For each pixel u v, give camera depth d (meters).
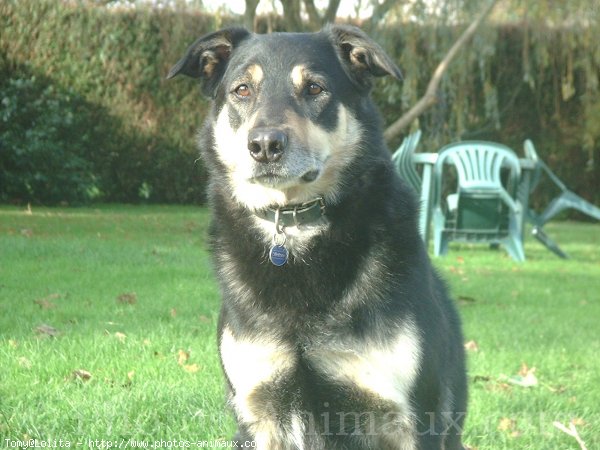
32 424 1.85
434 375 1.61
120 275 3.13
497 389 2.11
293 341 1.62
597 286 3.52
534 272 3.87
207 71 1.79
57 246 3.71
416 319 1.61
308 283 1.62
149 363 2.14
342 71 1.72
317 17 5.23
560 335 2.54
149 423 1.89
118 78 6.38
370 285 1.61
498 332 2.53
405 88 5.74
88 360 2.16
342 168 1.67
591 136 6.67
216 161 1.72
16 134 5.99
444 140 6.59
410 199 1.69
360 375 1.61
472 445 1.87
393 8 5.47
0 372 2.08
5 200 6.07
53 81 6.25
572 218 7.30
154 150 6.59
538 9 5.36
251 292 1.64
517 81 6.92
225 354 1.66
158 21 6.27
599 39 5.90
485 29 5.59
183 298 2.75
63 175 5.98
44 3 5.79
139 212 5.86
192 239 4.37
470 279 3.51
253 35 1.76
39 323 2.41
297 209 1.65
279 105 1.66
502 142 7.06
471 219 4.30
